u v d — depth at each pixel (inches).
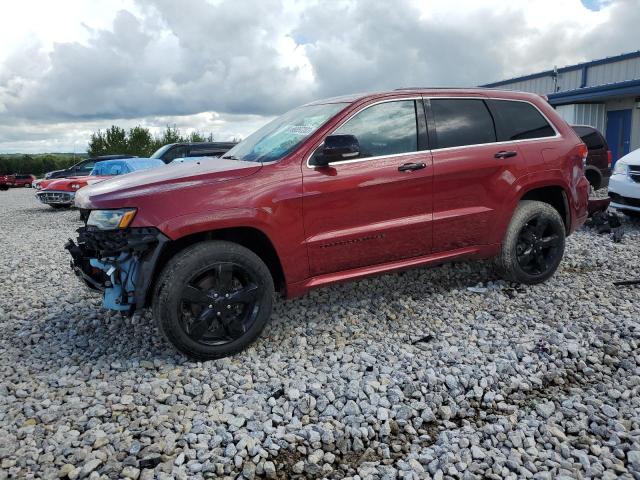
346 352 150.3
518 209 191.6
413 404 121.6
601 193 437.1
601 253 244.1
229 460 104.0
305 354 151.1
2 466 103.7
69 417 120.7
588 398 120.9
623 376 131.2
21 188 1615.4
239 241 156.0
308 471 101.2
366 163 161.8
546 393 126.1
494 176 181.9
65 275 256.1
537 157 190.2
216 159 175.0
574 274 212.8
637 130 663.8
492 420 115.6
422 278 212.8
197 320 142.2
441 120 177.2
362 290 202.1
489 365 137.7
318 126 160.2
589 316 167.9
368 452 106.7
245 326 149.8
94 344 163.2
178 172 152.6
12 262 295.3
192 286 140.3
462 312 177.9
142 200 137.6
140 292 138.9
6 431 116.1
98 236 142.0
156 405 125.4
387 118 168.7
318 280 160.6
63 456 106.2
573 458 101.8
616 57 714.8
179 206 138.6
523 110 195.0
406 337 158.9
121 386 135.4
